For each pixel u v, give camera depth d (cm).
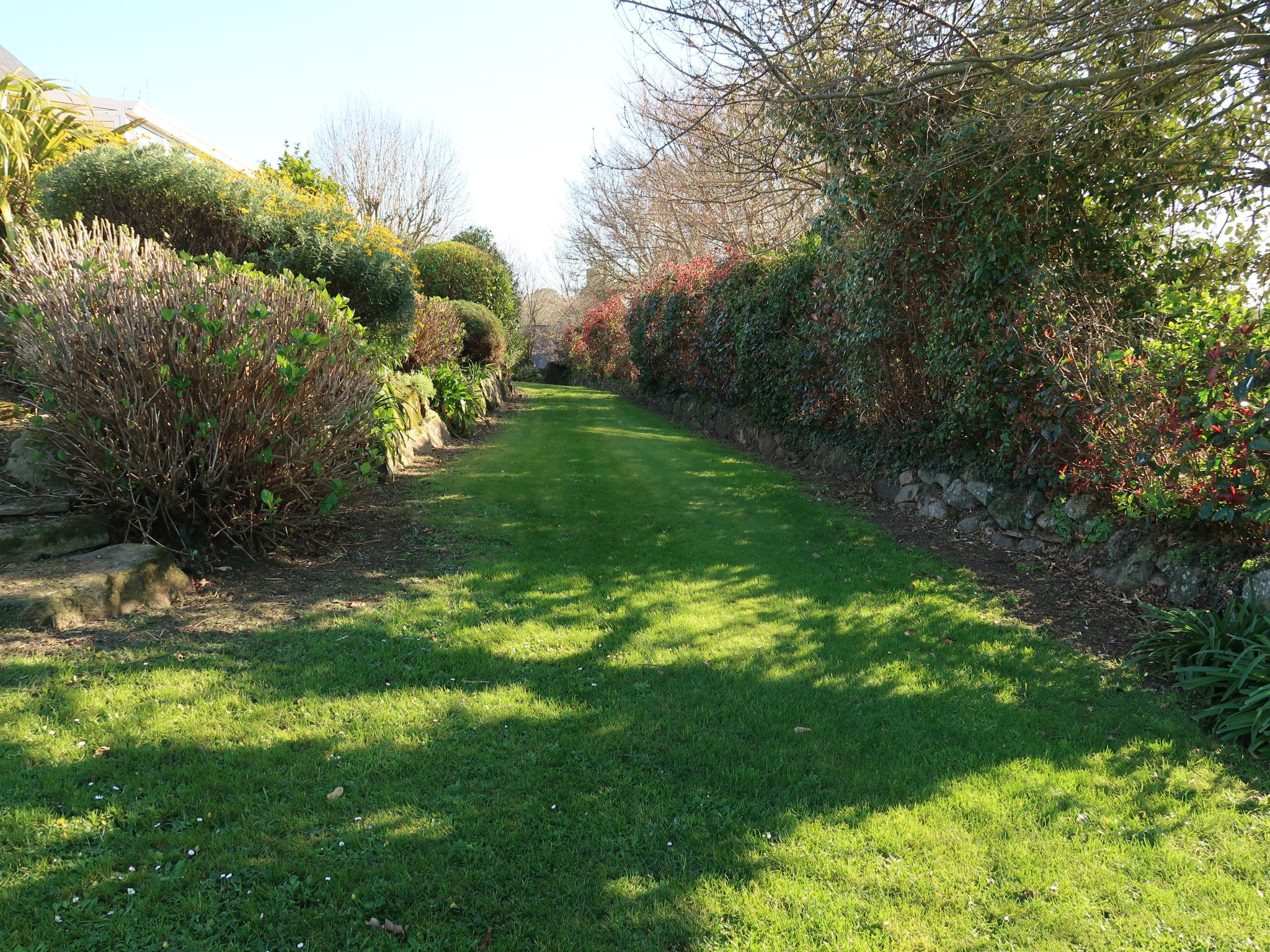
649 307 1902
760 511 795
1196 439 495
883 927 248
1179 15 553
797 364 1096
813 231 910
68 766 298
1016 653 463
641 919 246
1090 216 708
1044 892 266
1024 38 609
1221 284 697
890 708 394
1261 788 332
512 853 273
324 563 557
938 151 666
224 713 346
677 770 331
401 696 376
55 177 764
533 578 558
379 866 261
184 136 1583
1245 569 463
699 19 548
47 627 399
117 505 510
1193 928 251
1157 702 407
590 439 1248
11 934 221
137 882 245
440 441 1088
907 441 864
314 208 936
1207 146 672
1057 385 605
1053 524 643
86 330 483
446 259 1983
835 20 577
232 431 511
